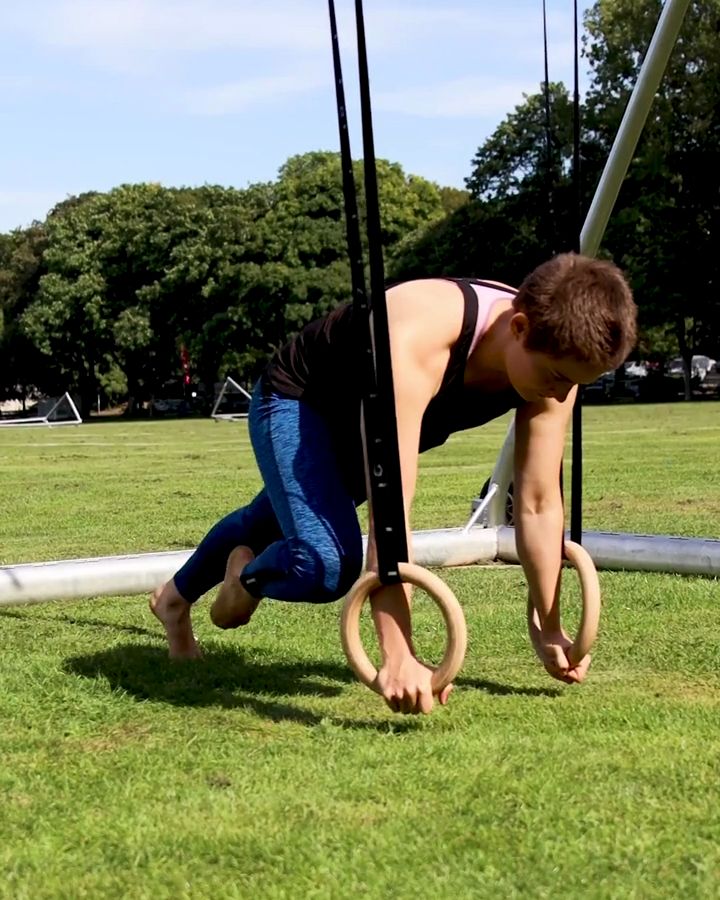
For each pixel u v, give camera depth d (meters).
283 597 2.83
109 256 47.06
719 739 2.59
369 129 2.50
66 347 48.56
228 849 1.98
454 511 7.79
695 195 34.31
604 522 6.91
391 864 1.91
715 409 28.14
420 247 41.00
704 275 35.03
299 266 43.84
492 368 2.68
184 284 45.53
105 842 2.03
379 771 2.38
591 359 2.44
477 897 1.78
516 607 4.29
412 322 2.61
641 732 2.65
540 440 2.91
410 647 2.62
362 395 2.58
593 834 2.02
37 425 35.38
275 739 2.64
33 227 53.81
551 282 2.46
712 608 4.17
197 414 48.78
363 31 2.48
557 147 32.22
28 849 2.00
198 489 10.30
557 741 2.58
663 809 2.14
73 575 4.67
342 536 2.76
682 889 1.80
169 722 2.80
